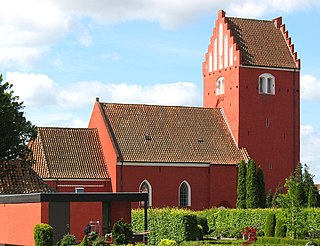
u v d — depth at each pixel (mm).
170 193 85000
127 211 64500
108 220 64062
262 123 91562
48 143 84625
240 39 92625
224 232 75438
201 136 90062
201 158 87375
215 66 95312
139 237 61219
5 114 73000
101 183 83250
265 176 91000
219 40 94625
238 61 90688
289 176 89812
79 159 84312
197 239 64938
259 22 95438
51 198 56594
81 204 62469
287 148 92625
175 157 86125
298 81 93875
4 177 68812
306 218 67188
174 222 65312
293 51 94438
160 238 66875
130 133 86688
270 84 92562
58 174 81438
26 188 68562
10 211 60094
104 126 86250
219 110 94000
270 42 94188
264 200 85688
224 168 88000
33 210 56969
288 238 64562
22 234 58156
